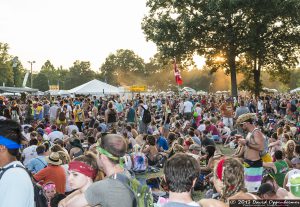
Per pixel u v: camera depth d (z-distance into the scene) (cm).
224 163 382
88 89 4059
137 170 1227
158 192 758
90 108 2748
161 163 1345
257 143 743
